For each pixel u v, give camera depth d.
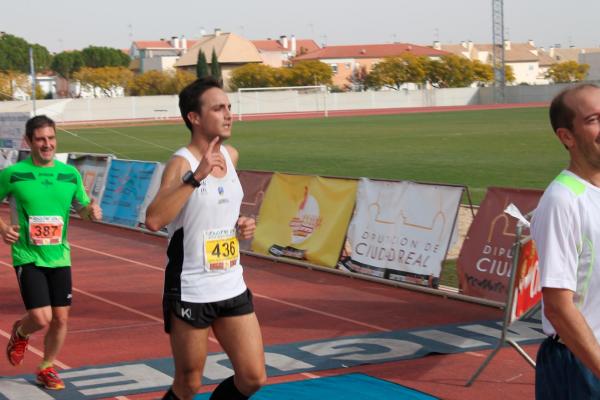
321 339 8.52
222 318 4.97
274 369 7.43
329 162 29.31
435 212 10.87
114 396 6.74
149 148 38.50
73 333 8.91
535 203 9.54
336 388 6.75
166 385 7.01
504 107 79.00
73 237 16.27
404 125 52.09
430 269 10.70
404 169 26.19
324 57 132.62
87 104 72.38
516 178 22.89
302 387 6.79
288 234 13.14
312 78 101.44
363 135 43.44
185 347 4.91
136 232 16.70
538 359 4.01
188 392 5.05
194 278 4.87
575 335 3.61
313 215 12.82
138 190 17.08
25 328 6.92
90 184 18.72
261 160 30.69
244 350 4.95
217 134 4.92
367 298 10.52
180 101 5.00
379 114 72.56
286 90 92.12
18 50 131.62
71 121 70.56
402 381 7.09
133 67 144.25
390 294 10.73
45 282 6.85
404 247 11.16
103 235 16.42
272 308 10.04
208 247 4.88
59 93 131.00
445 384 7.00
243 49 120.81
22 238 6.83
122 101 74.00
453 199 10.69
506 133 41.78
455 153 31.36
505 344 7.15
